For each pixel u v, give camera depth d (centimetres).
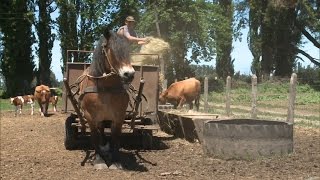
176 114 1412
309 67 4928
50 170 901
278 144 1006
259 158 993
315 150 1116
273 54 4875
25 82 4325
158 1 4334
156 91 1161
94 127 890
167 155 1077
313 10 4528
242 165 945
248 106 2766
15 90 4269
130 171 891
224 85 4406
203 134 1086
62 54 4359
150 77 1162
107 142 975
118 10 4359
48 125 1745
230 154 1002
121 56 810
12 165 955
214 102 3206
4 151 1149
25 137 1409
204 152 1071
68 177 837
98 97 857
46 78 4353
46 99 2175
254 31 5066
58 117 2098
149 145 1168
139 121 1120
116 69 815
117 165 916
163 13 4294
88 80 879
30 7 4338
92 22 4309
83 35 4325
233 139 998
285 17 4684
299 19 4725
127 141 1204
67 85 925
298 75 4791
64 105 1124
